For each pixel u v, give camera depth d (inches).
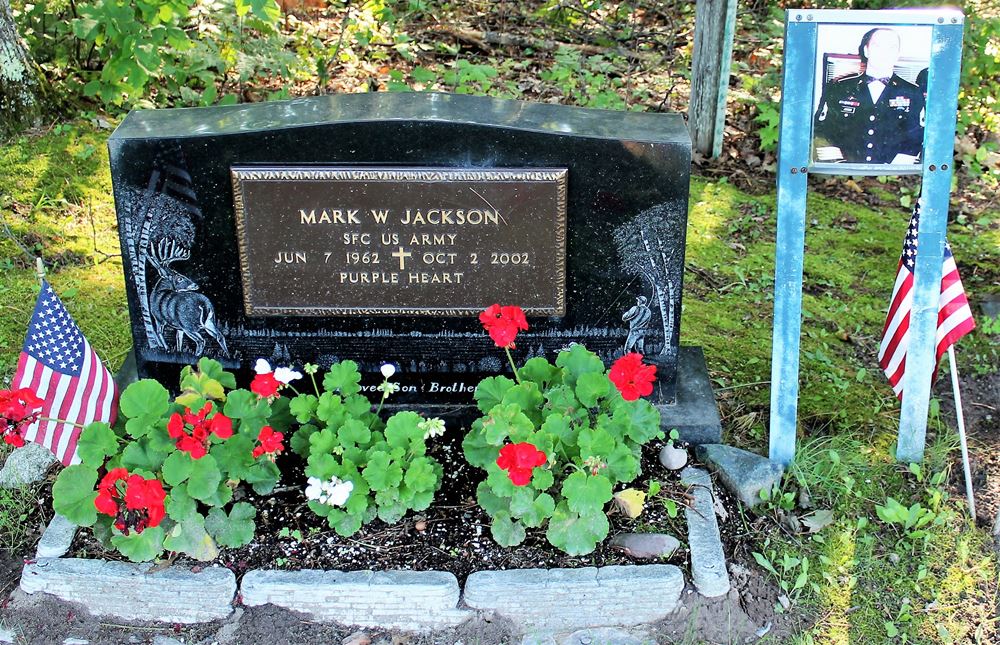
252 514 77.6
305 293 85.1
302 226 82.6
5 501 81.6
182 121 82.5
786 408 84.7
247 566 76.0
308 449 82.0
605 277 84.4
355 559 76.5
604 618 75.5
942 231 80.1
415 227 82.5
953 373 83.0
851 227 123.0
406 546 77.6
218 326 87.1
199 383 79.6
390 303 85.5
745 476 83.4
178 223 83.0
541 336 87.0
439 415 89.4
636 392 75.3
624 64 151.4
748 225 122.7
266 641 74.2
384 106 81.7
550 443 75.5
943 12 74.9
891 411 94.1
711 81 129.1
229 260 84.4
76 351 79.5
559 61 142.0
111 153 80.5
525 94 144.1
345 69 148.9
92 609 75.9
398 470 76.7
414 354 88.0
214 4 136.2
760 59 151.6
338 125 79.1
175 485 74.7
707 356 101.0
